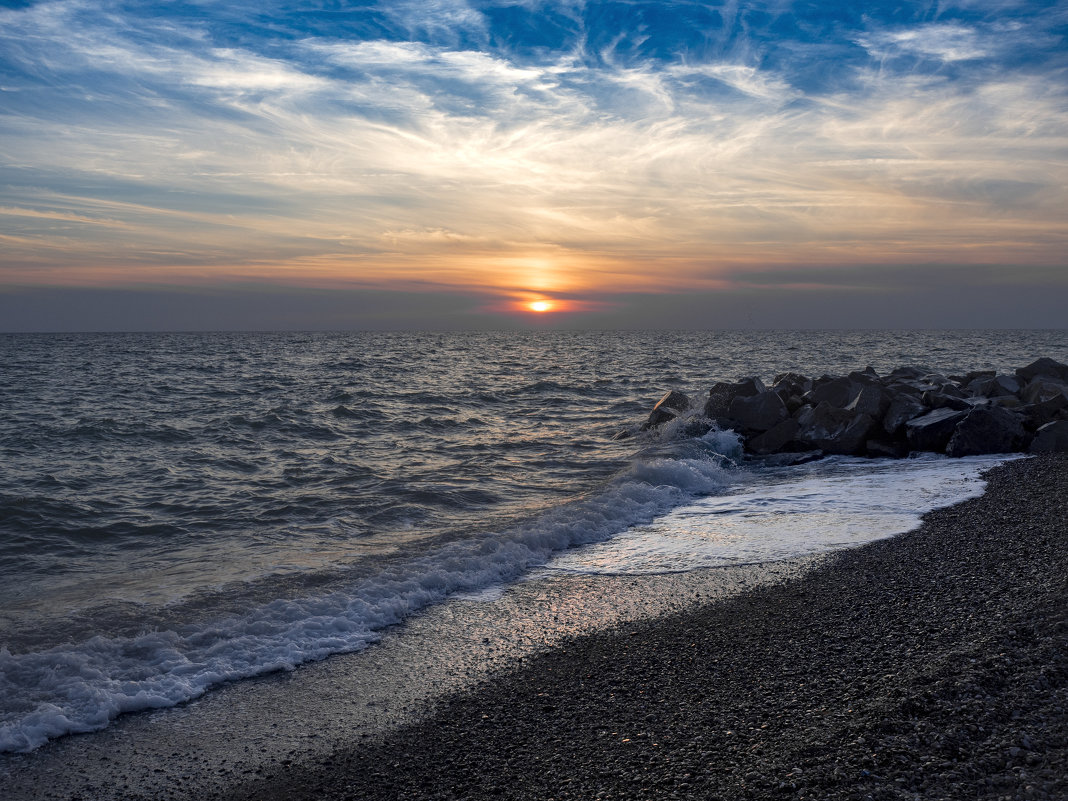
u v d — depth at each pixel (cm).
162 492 1541
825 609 795
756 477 1708
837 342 13212
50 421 2616
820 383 2341
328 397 3659
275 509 1380
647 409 3158
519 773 512
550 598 897
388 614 837
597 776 495
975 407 1803
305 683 678
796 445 1966
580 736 559
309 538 1179
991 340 14350
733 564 1004
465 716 608
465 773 520
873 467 1725
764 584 911
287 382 4672
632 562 1038
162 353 9088
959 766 433
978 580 820
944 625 692
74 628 786
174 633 766
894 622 725
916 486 1448
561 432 2503
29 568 1035
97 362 6938
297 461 1925
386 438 2364
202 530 1240
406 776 521
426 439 2342
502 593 922
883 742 468
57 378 4844
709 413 2191
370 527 1249
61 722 595
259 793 509
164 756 559
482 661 720
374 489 1559
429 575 945
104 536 1209
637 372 5584
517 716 603
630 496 1420
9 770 538
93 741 580
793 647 694
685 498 1473
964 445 1747
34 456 1956
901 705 510
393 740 574
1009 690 517
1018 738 455
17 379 4725
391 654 741
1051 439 1680
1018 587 770
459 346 12694
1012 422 1739
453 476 1712
